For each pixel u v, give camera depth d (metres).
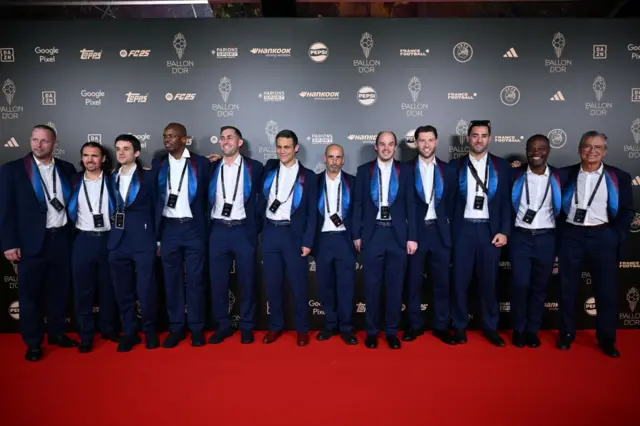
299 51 4.02
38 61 4.01
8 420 2.50
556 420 2.49
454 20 4.02
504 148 4.07
